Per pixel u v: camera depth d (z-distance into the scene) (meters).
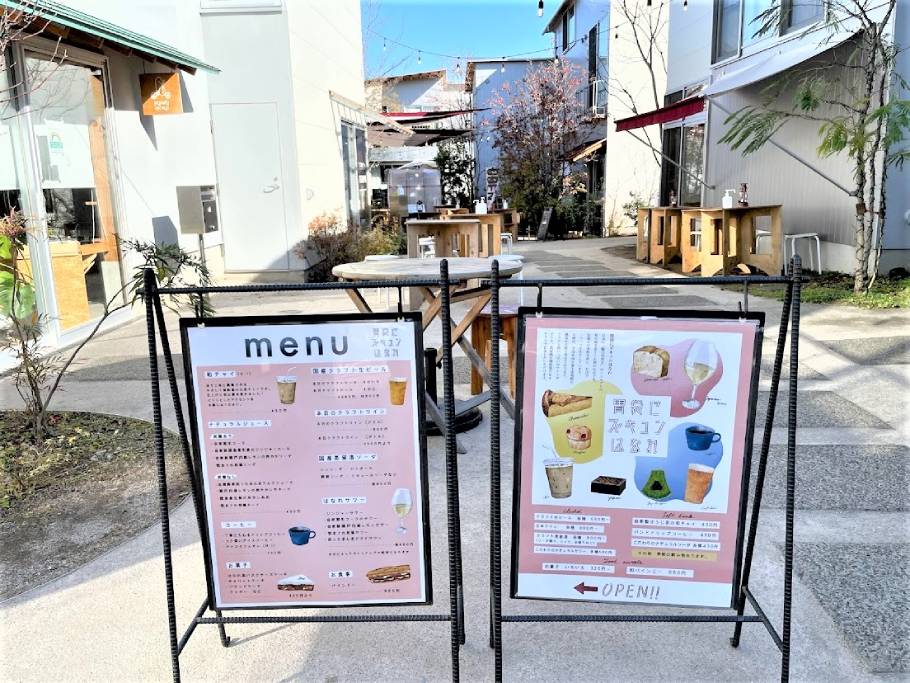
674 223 10.53
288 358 2.09
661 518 2.16
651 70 15.09
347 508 2.18
